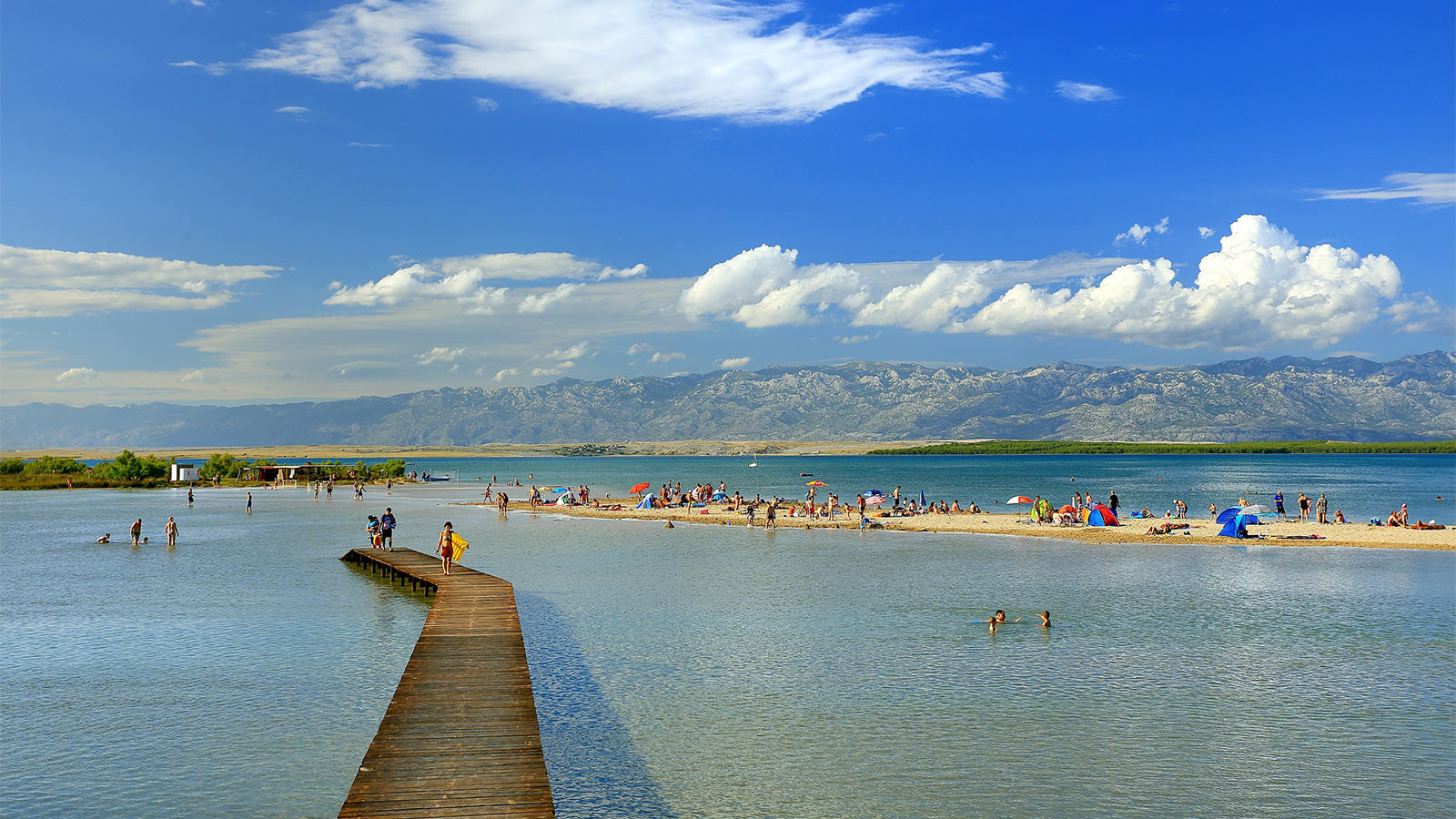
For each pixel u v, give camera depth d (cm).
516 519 9294
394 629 3734
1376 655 3198
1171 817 1914
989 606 4141
